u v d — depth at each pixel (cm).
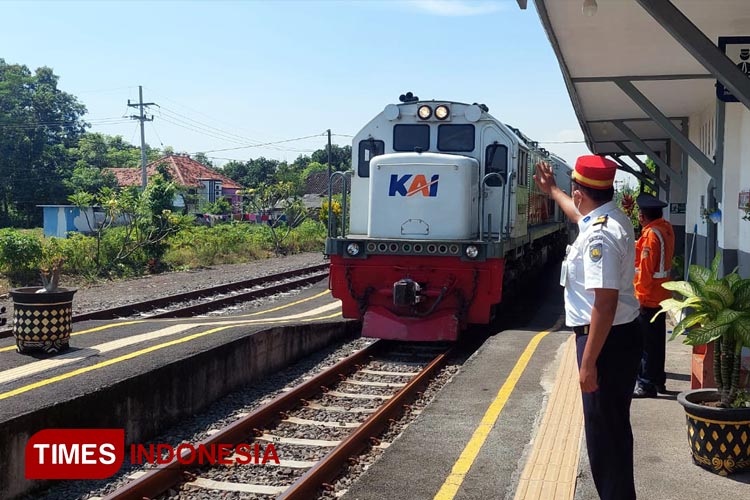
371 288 1155
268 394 948
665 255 691
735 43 841
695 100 1334
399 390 923
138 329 1059
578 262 410
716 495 468
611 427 403
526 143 1405
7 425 607
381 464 554
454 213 1126
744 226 923
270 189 3812
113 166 8569
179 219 2381
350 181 1250
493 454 573
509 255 1274
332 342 1268
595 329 381
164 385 813
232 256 2672
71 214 4272
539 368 861
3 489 601
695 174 1434
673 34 591
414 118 1220
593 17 844
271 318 1336
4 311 1151
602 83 1209
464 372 849
